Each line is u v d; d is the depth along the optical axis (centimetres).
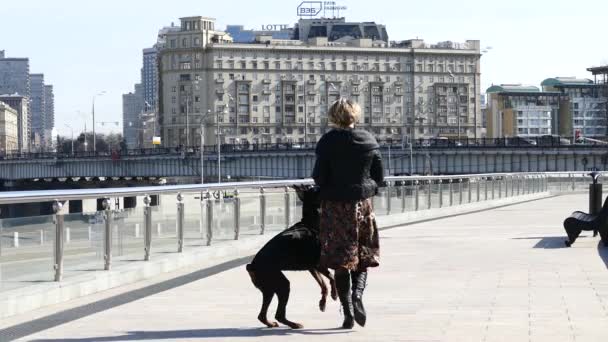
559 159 9894
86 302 1308
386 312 1148
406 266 1656
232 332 1036
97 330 1059
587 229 1992
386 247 2055
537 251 1908
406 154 12081
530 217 3212
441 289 1348
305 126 19138
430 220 3156
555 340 948
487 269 1591
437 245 2088
